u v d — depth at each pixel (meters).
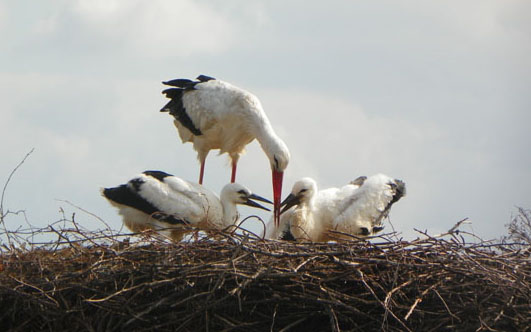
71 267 13.67
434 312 13.12
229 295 12.76
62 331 13.30
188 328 13.23
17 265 13.64
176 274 13.19
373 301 13.14
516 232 14.72
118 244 14.21
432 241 13.88
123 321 13.18
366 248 13.64
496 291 12.90
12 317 13.30
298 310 13.38
